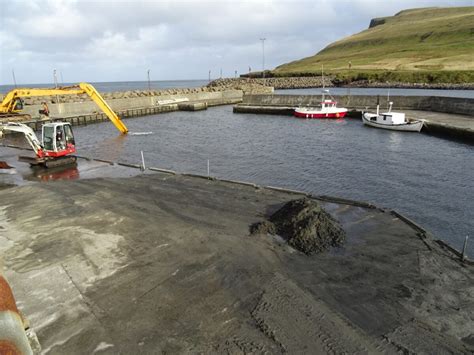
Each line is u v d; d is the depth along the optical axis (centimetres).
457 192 2012
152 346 605
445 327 643
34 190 1495
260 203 1284
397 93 8344
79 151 3212
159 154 3070
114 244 977
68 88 3900
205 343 609
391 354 580
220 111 6494
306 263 866
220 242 979
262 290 758
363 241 975
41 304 723
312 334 625
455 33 14825
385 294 740
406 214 1731
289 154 2991
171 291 761
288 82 11656
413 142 3366
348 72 12250
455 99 4447
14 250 948
